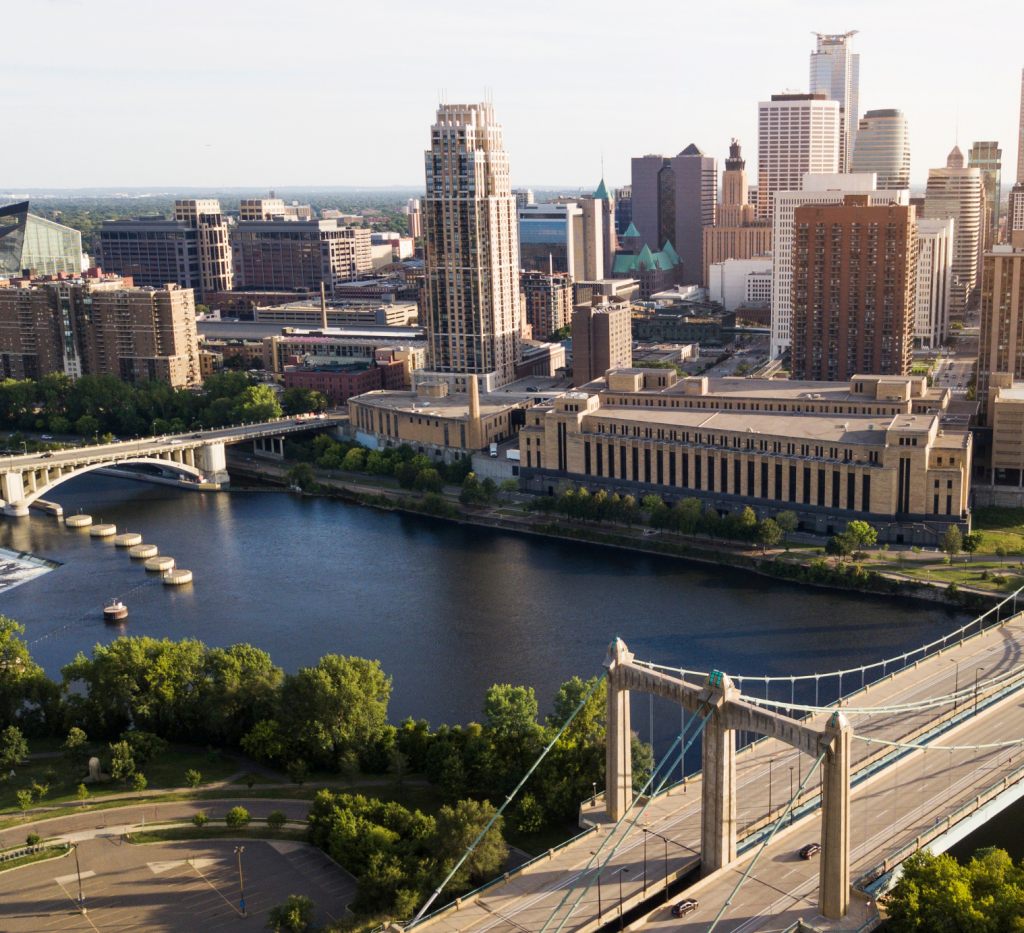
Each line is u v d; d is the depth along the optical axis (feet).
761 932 536.83
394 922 582.35
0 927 609.83
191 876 652.89
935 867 559.38
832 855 538.47
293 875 651.25
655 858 604.90
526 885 588.09
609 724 649.20
